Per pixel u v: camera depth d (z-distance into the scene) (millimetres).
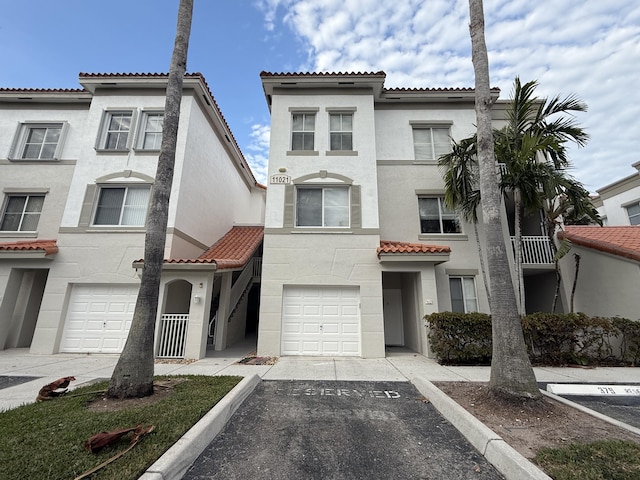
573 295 10828
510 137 9609
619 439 3836
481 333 8797
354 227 10852
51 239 12016
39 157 12867
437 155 12438
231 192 17781
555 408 4785
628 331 8375
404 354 10359
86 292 10727
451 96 12477
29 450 3322
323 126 11859
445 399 5156
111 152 11844
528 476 3012
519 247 9719
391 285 12688
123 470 2973
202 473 3332
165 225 6098
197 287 10039
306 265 10547
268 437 4188
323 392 6117
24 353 10070
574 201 9742
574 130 8977
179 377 6629
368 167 11422
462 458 3695
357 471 3404
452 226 11867
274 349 9922
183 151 11906
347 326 10258
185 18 7031
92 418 4172
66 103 13297
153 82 12242
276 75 11750
